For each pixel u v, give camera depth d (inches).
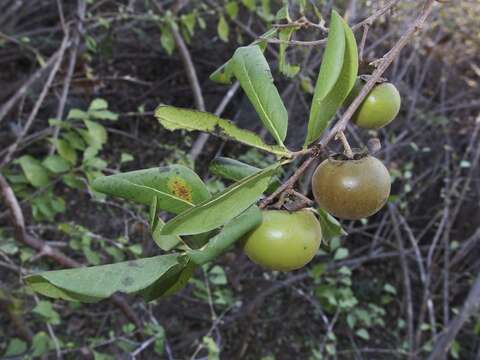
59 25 21.8
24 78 22.5
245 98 22.8
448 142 21.4
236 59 5.1
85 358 16.9
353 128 17.1
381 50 20.1
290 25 7.0
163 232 4.3
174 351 18.9
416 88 21.1
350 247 23.5
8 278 15.5
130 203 14.7
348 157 5.1
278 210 5.1
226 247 4.4
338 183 5.1
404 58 21.7
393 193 22.3
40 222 16.4
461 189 22.5
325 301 17.7
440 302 22.4
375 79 5.2
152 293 4.8
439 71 24.5
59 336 16.1
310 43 6.7
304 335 21.1
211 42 25.0
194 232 4.3
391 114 6.5
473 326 21.0
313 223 5.1
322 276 18.5
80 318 18.4
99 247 18.0
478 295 16.7
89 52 22.6
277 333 20.9
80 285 4.0
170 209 4.9
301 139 19.7
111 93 25.8
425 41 23.4
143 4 22.9
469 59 24.7
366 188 5.0
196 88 16.3
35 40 22.3
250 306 18.0
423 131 23.0
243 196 4.5
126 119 25.3
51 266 17.0
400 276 22.7
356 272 23.3
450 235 23.3
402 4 18.6
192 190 4.9
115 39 22.0
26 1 24.0
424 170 22.9
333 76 4.3
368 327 21.7
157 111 4.6
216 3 18.7
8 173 13.1
